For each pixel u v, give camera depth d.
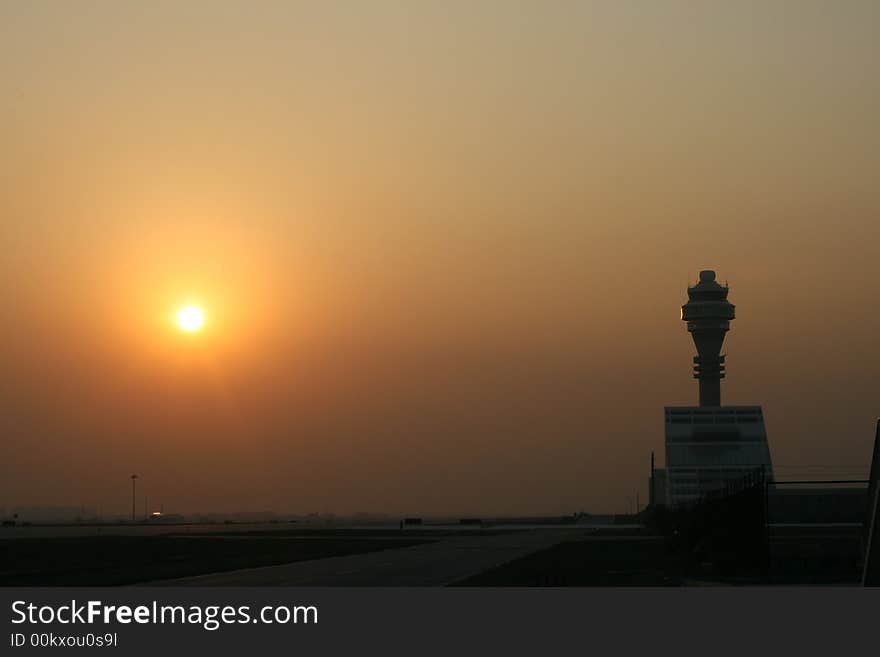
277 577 74.31
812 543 91.94
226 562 98.25
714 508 86.81
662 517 198.75
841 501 166.75
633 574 74.00
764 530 71.88
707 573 73.94
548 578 69.94
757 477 73.69
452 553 114.00
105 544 156.38
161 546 146.88
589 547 130.38
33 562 100.31
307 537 198.75
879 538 49.22
